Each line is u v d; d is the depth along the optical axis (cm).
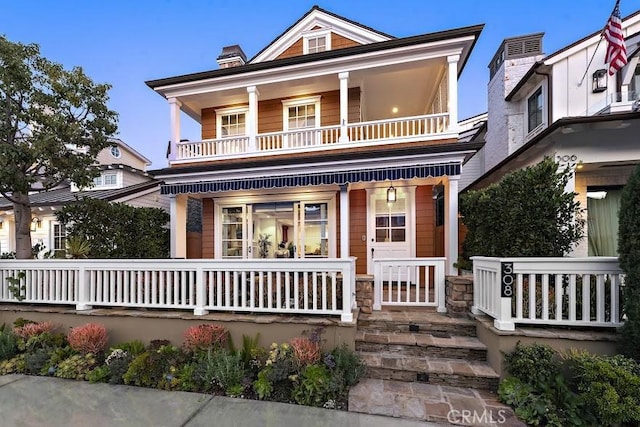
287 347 424
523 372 365
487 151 1204
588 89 822
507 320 400
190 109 1041
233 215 977
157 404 368
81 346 461
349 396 370
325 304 462
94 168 699
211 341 441
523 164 755
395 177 685
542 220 473
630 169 643
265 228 949
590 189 671
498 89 1098
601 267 386
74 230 740
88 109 657
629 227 354
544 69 862
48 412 353
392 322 505
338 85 910
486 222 550
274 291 518
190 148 941
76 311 529
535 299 404
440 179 797
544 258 399
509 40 1062
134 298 525
